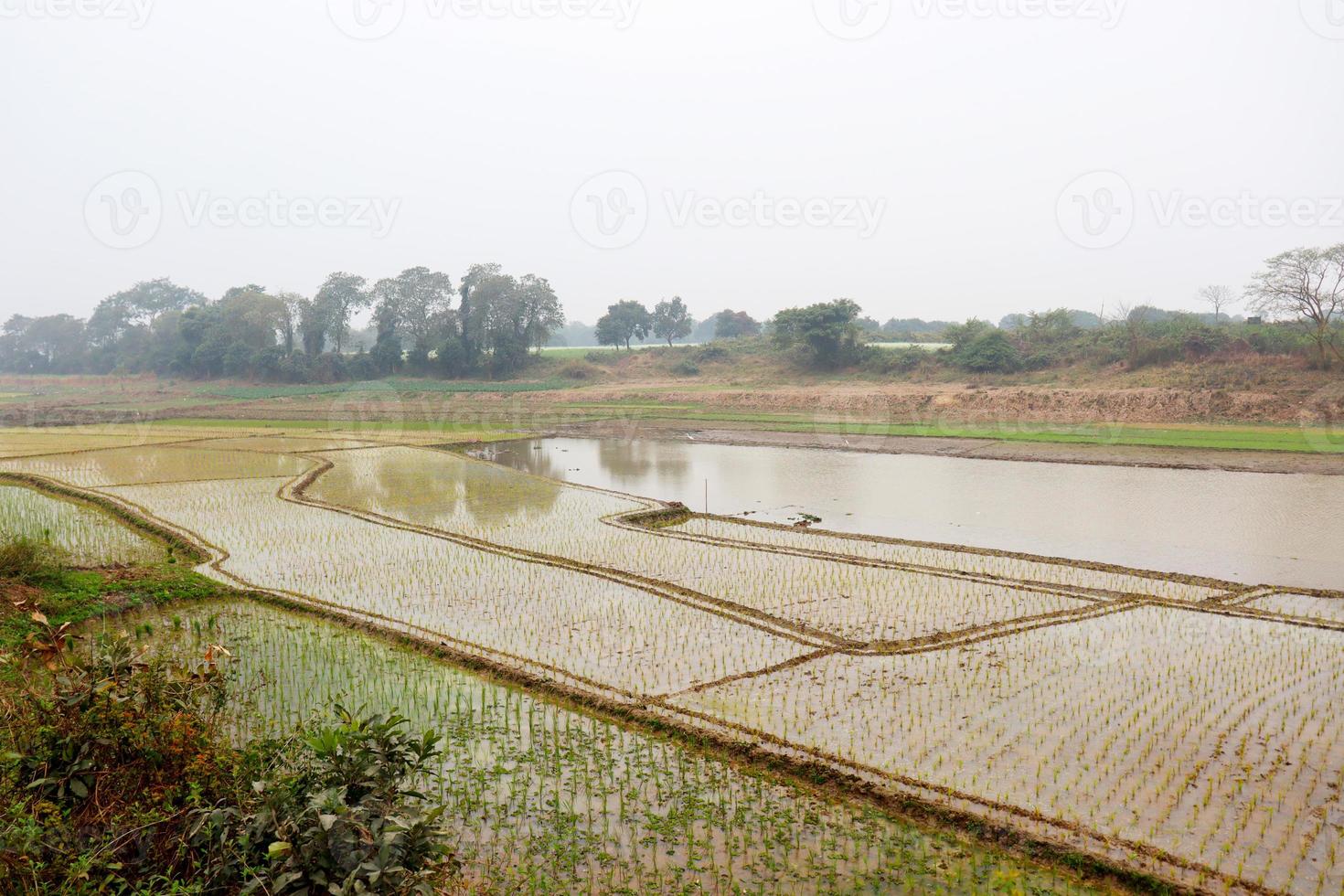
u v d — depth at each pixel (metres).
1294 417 40.22
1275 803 8.50
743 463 35.97
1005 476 30.88
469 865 7.75
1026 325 65.06
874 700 11.11
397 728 10.42
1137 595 15.85
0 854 5.85
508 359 80.94
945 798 8.66
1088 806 8.48
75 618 14.15
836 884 7.49
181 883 6.09
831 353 68.81
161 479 29.88
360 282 80.94
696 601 15.69
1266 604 15.51
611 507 25.48
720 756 9.77
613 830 8.33
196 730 7.17
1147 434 38.84
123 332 105.81
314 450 38.78
